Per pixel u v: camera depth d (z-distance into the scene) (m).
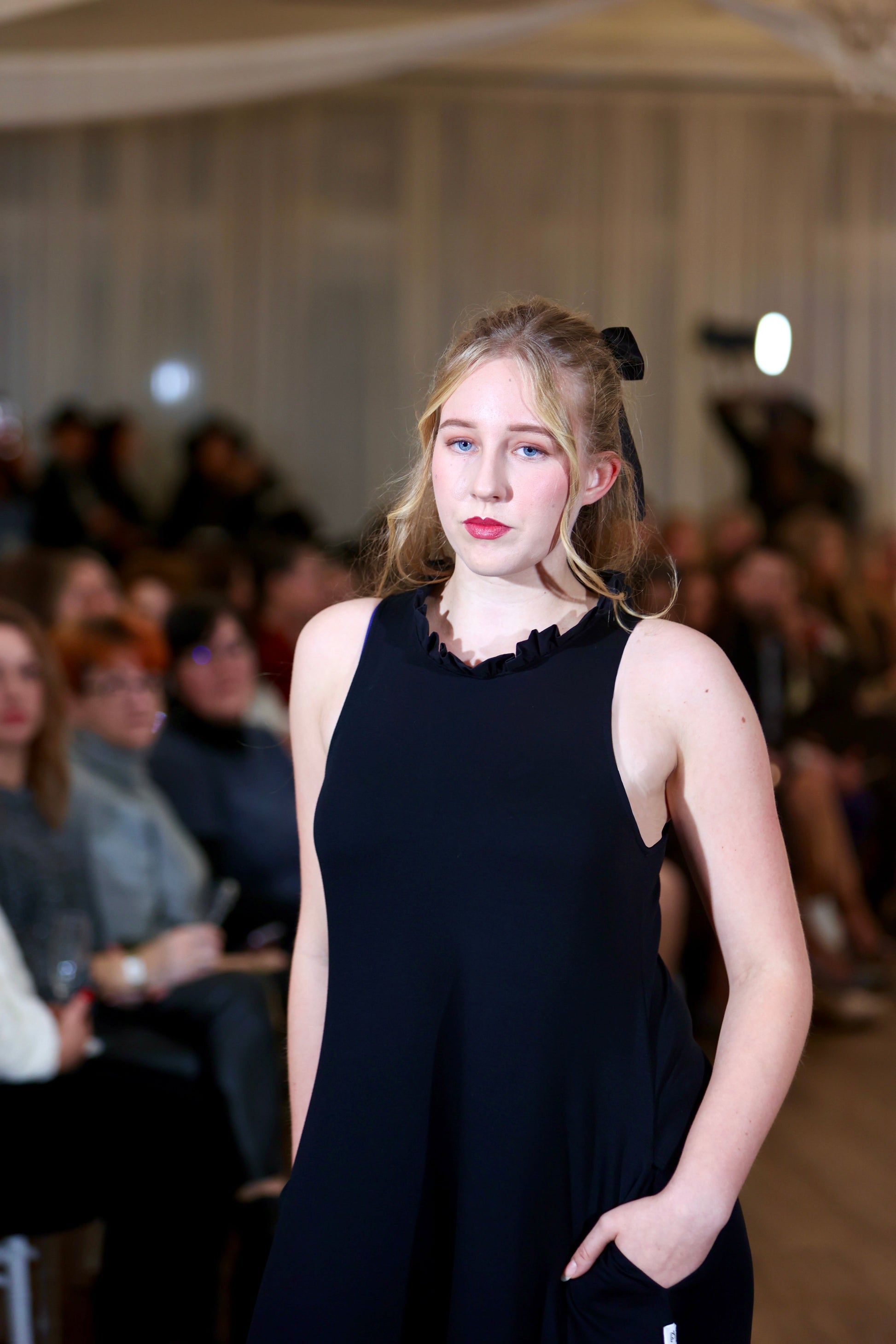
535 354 1.82
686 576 7.84
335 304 12.16
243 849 4.80
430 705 1.88
